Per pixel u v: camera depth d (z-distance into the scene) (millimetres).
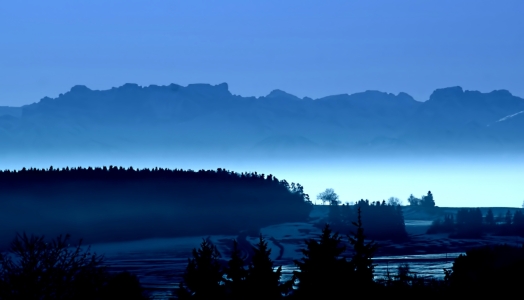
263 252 50531
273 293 49562
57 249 32531
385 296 59625
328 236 53312
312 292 51156
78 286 32344
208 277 56188
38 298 30984
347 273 51938
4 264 31469
